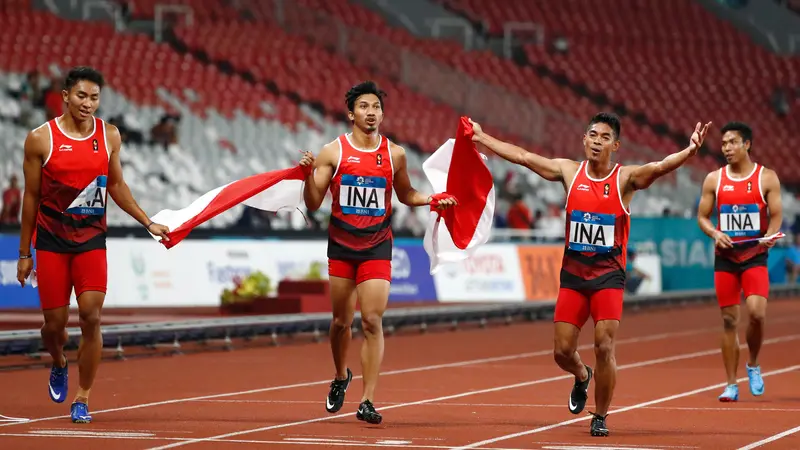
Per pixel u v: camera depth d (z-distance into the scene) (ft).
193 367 104.06
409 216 214.90
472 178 69.46
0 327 131.13
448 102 273.54
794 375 99.40
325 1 311.06
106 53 242.78
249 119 242.58
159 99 235.20
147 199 207.21
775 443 60.03
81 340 66.23
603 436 62.23
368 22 309.83
